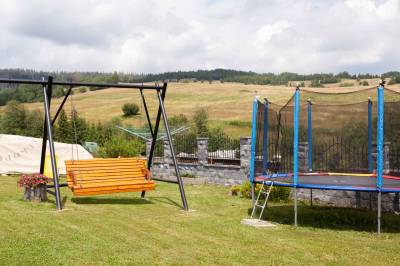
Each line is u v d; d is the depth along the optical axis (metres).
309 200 13.67
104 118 68.19
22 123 42.47
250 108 70.56
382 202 12.15
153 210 11.04
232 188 14.62
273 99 72.56
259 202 13.09
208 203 12.66
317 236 8.80
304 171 13.68
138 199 12.88
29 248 7.15
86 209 10.79
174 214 10.59
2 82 10.56
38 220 9.21
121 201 12.35
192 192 15.04
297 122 9.65
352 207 12.64
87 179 11.32
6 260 6.51
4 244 7.32
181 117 52.69
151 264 6.61
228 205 12.42
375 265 6.92
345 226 9.95
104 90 101.44
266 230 9.15
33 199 11.60
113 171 11.79
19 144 19.97
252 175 10.66
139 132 24.58
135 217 9.99
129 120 65.31
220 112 68.19
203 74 145.38
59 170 19.78
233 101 77.81
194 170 19.05
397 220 10.70
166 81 12.22
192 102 79.38
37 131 41.12
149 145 21.20
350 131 13.63
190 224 9.43
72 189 10.90
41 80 11.02
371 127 12.34
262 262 6.89
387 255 7.50
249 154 16.78
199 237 8.30
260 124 11.25
